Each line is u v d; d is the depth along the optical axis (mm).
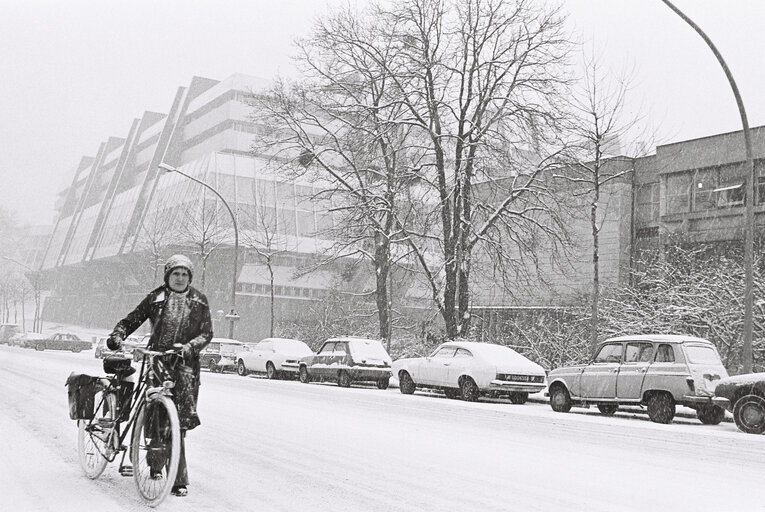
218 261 65812
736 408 13891
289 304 68625
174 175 71875
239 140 78188
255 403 15578
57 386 17094
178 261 6352
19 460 7559
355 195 30609
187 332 6305
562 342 27188
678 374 15266
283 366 28156
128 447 6664
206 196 62531
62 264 104062
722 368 15734
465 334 28500
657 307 25062
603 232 40781
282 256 66938
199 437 9766
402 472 7582
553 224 30062
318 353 26391
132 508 5621
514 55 27828
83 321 101062
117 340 6184
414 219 29688
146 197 84125
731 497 6867
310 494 6309
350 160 32531
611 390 16391
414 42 28750
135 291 84500
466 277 28594
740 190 35969
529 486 7043
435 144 28359
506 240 32688
